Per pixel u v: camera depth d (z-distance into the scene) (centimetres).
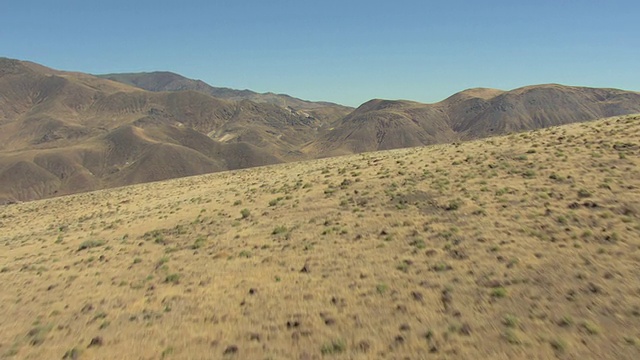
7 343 1466
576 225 1788
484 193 2498
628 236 1588
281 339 1248
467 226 2025
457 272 1562
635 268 1355
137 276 2095
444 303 1343
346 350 1138
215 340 1290
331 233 2316
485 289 1396
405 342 1141
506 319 1181
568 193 2211
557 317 1165
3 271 2602
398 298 1426
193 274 1989
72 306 1781
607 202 1967
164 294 1767
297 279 1738
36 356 1329
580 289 1295
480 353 1044
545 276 1414
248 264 2025
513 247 1689
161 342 1317
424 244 1902
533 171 2758
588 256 1496
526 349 1035
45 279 2278
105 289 1956
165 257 2320
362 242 2088
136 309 1636
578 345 1026
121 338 1380
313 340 1218
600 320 1120
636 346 989
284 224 2689
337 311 1391
